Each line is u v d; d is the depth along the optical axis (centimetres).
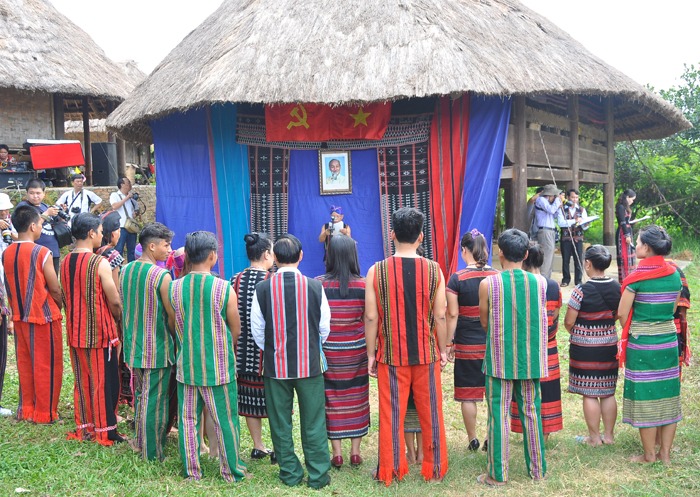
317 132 792
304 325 359
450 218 778
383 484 370
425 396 370
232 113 816
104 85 1198
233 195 820
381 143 801
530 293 361
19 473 366
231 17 903
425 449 374
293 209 818
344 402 386
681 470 381
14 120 1204
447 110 778
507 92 702
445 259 780
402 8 800
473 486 370
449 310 413
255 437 411
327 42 777
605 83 794
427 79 704
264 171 819
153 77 919
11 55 1105
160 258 398
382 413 370
